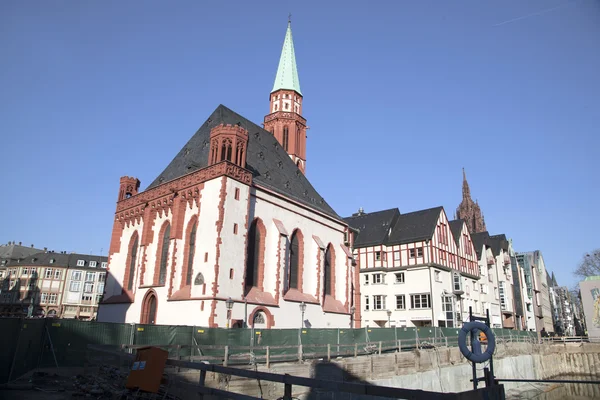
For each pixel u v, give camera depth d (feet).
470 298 239.30
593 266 306.76
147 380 52.16
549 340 250.16
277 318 136.98
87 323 77.51
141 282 143.74
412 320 204.85
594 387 185.78
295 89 231.50
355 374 104.27
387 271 219.82
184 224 136.77
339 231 185.88
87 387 57.16
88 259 391.04
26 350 68.59
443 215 230.27
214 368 44.50
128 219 165.17
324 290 166.91
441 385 132.26
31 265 369.09
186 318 121.70
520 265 350.64
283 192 154.30
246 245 130.00
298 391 88.17
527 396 163.22
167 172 165.78
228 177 128.57
